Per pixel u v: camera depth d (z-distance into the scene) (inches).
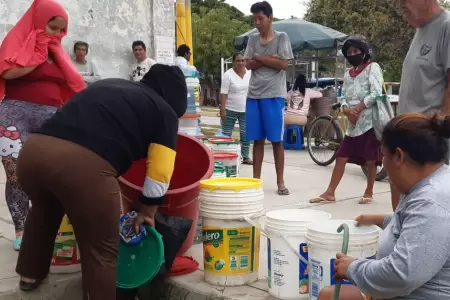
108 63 333.7
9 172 156.6
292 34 492.1
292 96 434.6
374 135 225.1
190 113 266.8
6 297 132.0
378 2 1051.3
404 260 78.9
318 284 110.1
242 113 348.2
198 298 135.0
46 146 109.4
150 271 130.8
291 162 363.3
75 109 113.3
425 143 82.5
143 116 116.1
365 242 104.7
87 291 115.3
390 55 1047.6
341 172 233.6
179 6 415.2
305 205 226.1
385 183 281.0
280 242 124.7
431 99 149.3
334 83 520.1
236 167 220.8
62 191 109.7
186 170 167.3
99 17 326.3
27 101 154.8
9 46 148.8
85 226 112.5
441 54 146.4
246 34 476.1
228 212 133.2
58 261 141.8
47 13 151.3
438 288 81.8
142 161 161.3
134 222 129.4
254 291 133.2
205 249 138.9
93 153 109.8
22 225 160.7
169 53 362.6
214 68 1581.0
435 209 79.2
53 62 157.9
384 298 85.4
